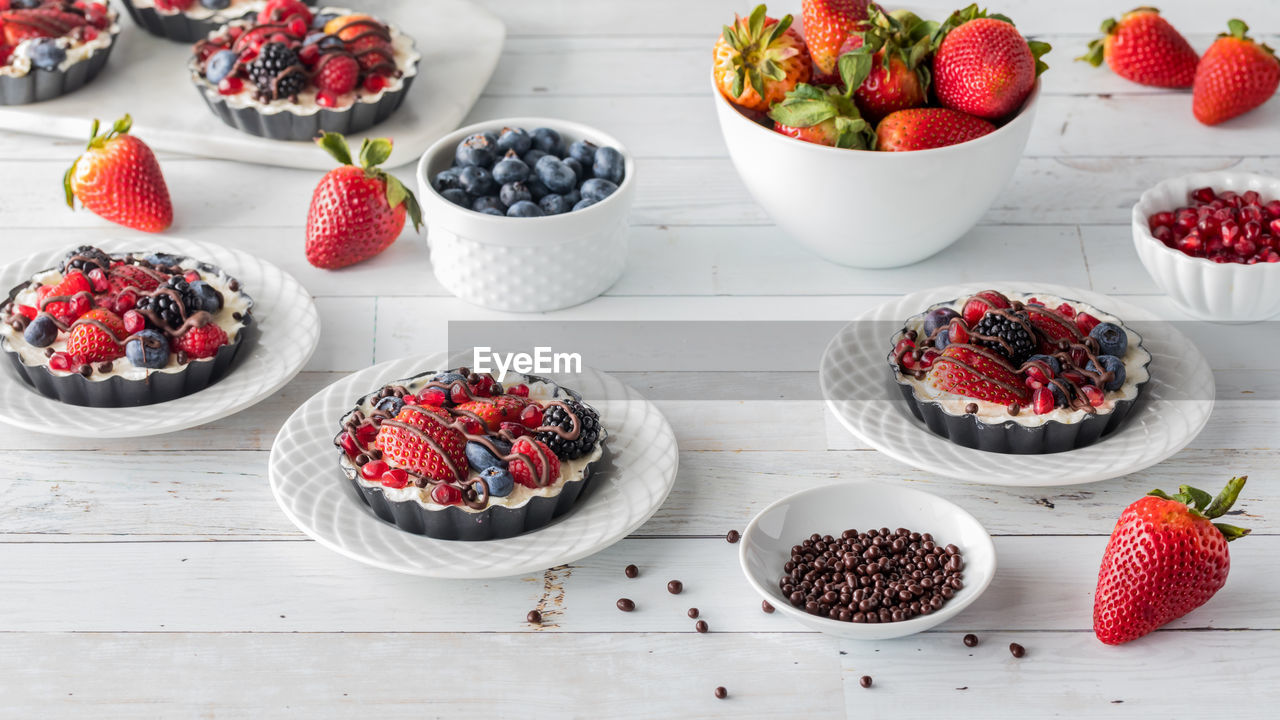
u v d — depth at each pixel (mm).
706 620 1136
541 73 2061
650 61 2107
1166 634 1110
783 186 1506
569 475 1192
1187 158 1832
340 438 1221
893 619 1073
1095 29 2184
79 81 1896
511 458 1164
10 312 1379
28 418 1287
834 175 1452
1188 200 1545
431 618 1140
